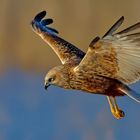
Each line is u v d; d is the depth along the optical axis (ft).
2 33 77.51
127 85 35.17
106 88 35.24
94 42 33.47
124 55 33.55
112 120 61.36
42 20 40.06
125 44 33.19
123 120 60.75
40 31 39.32
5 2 78.89
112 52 33.68
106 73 34.76
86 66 35.04
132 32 32.81
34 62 75.05
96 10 76.02
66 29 76.13
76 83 35.88
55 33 39.50
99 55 34.09
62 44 38.09
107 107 64.23
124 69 34.01
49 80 36.45
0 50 76.48
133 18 75.25
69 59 36.99
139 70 33.71
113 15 75.77
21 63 75.20
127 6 75.31
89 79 35.40
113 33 33.01
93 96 66.28
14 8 78.38
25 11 78.23
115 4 75.77
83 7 76.43
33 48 75.56
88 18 75.87
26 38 76.54
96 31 75.77
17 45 76.54
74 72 35.78
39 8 77.82
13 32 77.56
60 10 76.64
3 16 78.69
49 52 74.43
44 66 74.18
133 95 34.99
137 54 33.27
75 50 37.60
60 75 36.17
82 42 75.46
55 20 76.43
